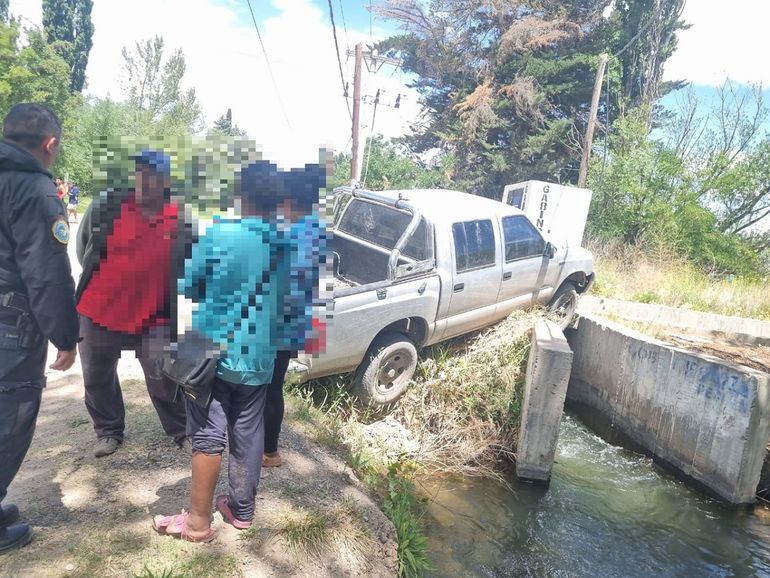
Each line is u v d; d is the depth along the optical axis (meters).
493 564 4.39
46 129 2.42
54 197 2.39
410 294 5.41
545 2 30.17
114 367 3.41
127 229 2.66
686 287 12.10
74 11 49.31
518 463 5.78
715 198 17.78
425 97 35.66
